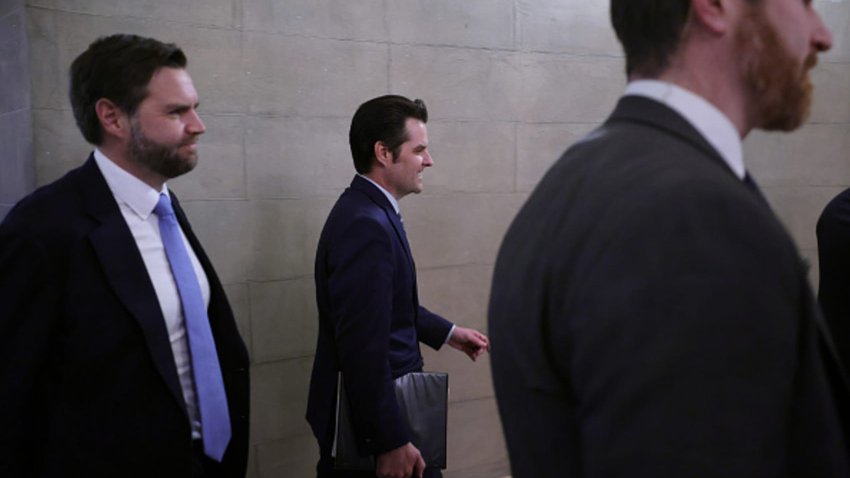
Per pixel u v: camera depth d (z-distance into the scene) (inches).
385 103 68.3
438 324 79.5
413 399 65.5
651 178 19.5
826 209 51.9
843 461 20.9
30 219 45.1
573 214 21.2
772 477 17.8
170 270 51.1
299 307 86.4
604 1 102.5
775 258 18.5
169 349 47.7
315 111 84.3
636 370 17.8
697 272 17.7
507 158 98.4
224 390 54.9
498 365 25.0
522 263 23.5
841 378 24.5
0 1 69.6
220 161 78.9
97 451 45.4
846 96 118.7
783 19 22.8
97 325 45.3
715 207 18.5
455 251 96.3
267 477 86.0
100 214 47.4
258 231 82.4
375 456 62.0
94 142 50.1
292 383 87.0
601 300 18.9
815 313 20.5
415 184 69.6
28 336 43.4
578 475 21.6
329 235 65.3
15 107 69.7
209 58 76.9
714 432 17.1
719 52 22.8
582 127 103.5
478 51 94.2
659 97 23.1
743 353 17.4
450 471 101.0
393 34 88.1
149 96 47.9
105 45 48.9
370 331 60.4
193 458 49.1
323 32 83.6
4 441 42.7
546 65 99.4
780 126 24.9
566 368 21.4
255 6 79.0
